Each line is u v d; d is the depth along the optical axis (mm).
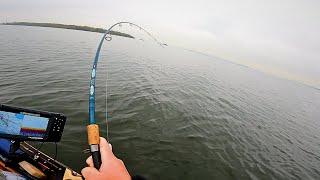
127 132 11617
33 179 4367
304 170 13148
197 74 36219
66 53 31344
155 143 11141
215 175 9875
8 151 4410
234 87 33750
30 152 5059
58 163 4980
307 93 66125
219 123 15883
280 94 42938
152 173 9133
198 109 17625
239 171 10703
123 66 28203
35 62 23016
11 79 16609
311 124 25125
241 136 14852
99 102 14672
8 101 12977
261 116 21484
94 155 1242
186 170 9703
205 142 12391
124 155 9836
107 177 1079
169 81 25375
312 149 17203
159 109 15422
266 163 12359
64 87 16469
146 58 40344
